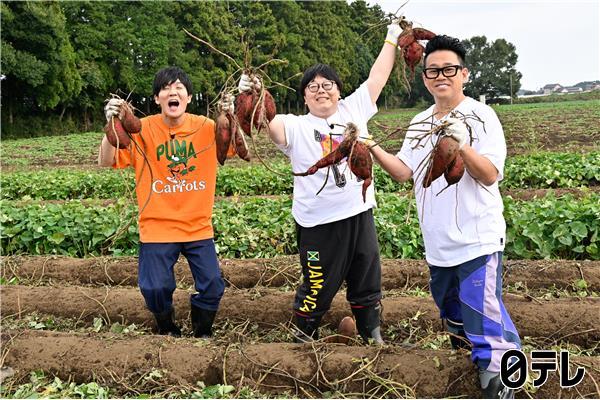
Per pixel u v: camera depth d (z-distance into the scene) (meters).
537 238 6.68
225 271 6.43
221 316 5.41
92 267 6.71
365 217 4.25
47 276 6.74
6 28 36.31
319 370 4.06
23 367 4.38
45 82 39.78
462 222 3.58
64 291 5.86
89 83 44.50
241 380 4.07
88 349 4.43
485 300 3.55
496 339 3.56
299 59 51.44
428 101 63.66
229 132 3.88
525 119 33.00
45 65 37.84
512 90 77.19
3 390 4.14
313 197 4.11
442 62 3.56
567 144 19.92
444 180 3.65
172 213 4.49
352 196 4.11
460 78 3.62
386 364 4.03
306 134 4.09
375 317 4.47
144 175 4.51
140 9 47.75
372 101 4.26
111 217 7.77
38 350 4.47
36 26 37.31
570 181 11.27
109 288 5.99
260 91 3.66
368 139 3.74
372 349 4.18
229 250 7.38
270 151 22.44
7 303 5.72
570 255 6.84
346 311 5.32
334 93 4.06
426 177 3.35
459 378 3.86
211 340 4.59
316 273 4.21
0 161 23.03
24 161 23.03
